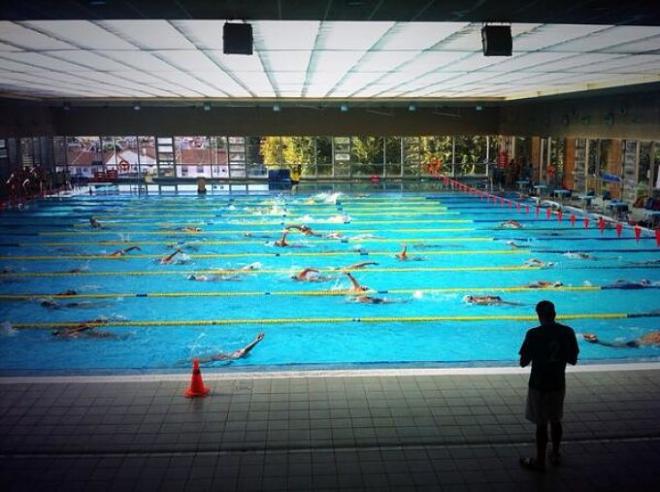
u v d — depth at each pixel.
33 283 11.76
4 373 7.40
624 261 13.14
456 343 8.47
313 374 6.86
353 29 6.76
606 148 20.47
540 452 4.94
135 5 4.91
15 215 19.83
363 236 15.84
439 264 12.92
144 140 32.75
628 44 8.20
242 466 5.05
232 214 19.59
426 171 31.06
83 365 7.79
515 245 14.73
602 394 6.33
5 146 23.95
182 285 11.50
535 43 8.04
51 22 6.11
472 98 24.59
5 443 5.42
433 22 6.04
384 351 8.20
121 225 17.83
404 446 5.35
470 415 5.89
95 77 13.27
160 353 8.20
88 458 5.18
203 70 11.59
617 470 4.98
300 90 18.53
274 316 9.71
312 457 5.18
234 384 6.62
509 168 27.06
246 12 5.22
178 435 5.54
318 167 30.84
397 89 18.08
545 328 4.87
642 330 8.95
